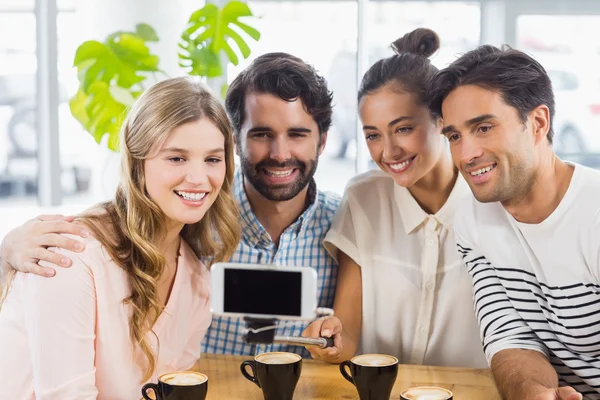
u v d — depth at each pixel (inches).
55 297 56.2
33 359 56.6
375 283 77.5
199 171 59.6
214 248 67.4
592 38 152.9
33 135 172.7
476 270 70.0
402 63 72.5
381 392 57.6
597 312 63.4
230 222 66.4
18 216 169.2
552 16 153.2
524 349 64.5
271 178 72.8
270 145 71.9
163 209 60.3
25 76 170.9
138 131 59.6
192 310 67.2
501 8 153.9
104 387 60.9
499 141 62.1
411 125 72.4
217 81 151.3
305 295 50.1
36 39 169.9
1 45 169.2
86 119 128.9
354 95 157.2
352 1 156.2
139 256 61.0
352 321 77.2
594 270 62.4
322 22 156.9
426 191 75.9
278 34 157.4
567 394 54.7
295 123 71.4
